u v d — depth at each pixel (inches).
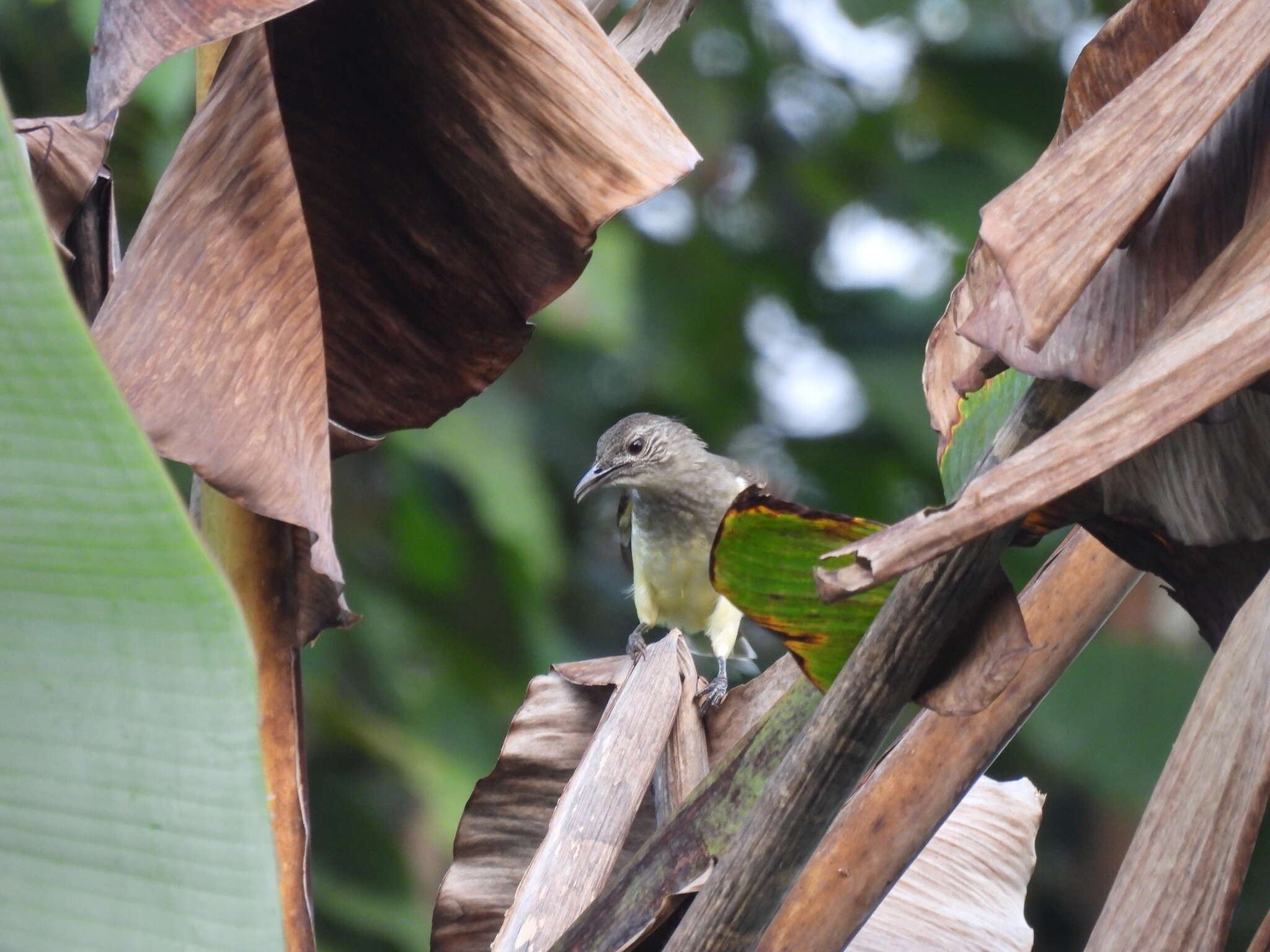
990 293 74.2
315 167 83.5
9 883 56.5
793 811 68.6
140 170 211.3
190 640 56.5
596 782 98.2
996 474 57.0
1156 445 73.1
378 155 83.1
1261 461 71.6
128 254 70.8
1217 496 72.4
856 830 82.9
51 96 222.5
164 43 64.9
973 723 83.9
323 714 228.8
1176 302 66.4
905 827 83.0
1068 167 60.2
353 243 85.5
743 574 73.9
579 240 81.4
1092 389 67.6
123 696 56.7
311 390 71.1
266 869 56.2
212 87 72.5
